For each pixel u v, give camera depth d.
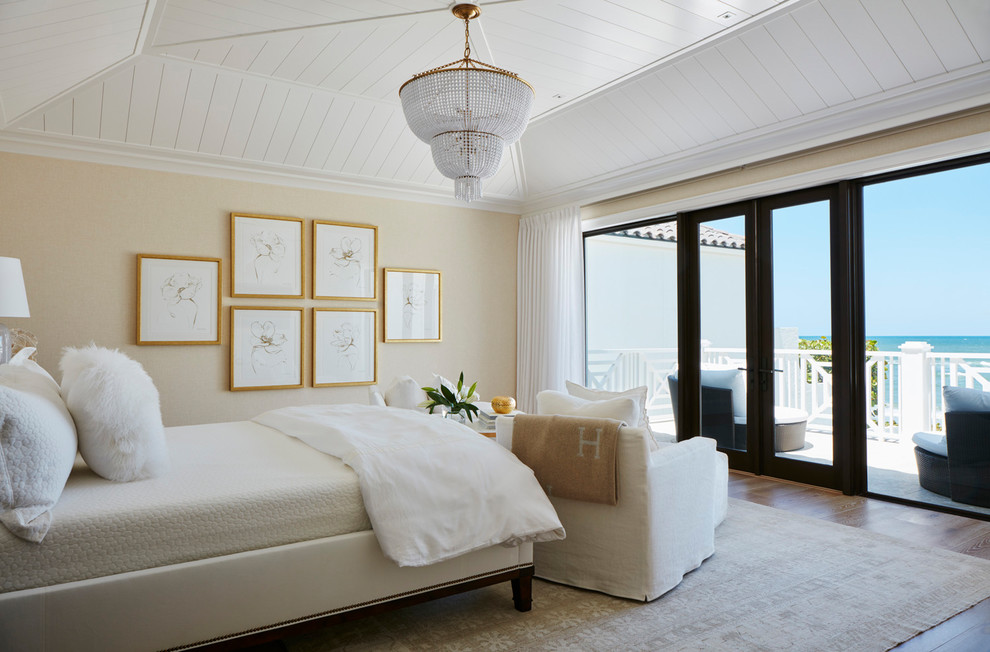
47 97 3.80
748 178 4.54
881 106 3.62
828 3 3.19
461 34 3.51
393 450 2.28
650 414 5.47
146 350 4.55
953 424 3.66
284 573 1.94
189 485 1.97
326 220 5.30
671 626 2.25
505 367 6.36
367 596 2.09
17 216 4.11
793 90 3.79
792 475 4.46
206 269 4.77
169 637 1.75
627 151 4.95
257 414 4.99
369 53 3.76
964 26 3.04
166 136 4.39
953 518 3.56
